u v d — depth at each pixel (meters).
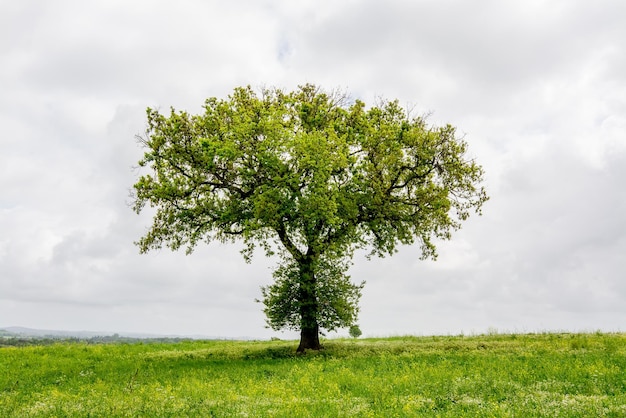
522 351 26.33
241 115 30.75
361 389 17.05
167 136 30.38
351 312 30.59
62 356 31.38
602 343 27.72
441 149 30.42
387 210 31.23
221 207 31.19
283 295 30.64
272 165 28.58
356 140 32.88
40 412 14.24
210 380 20.33
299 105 33.97
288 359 27.39
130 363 27.41
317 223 30.84
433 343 32.31
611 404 13.30
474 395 15.49
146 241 30.95
